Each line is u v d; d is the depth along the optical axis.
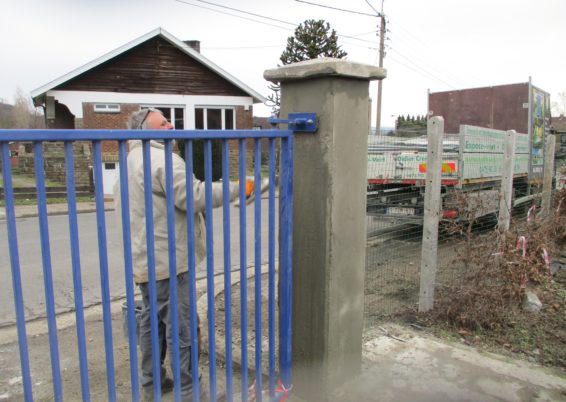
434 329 3.88
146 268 2.46
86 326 4.24
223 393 2.85
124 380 3.20
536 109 11.36
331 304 2.66
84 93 18.59
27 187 15.55
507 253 4.25
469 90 11.89
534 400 2.82
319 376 2.74
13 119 49.59
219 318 4.12
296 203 2.69
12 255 1.58
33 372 3.32
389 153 7.11
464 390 2.91
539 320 4.07
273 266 2.56
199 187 2.22
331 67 2.38
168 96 20.14
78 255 1.75
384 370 3.13
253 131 2.29
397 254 6.05
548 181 8.44
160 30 19.09
